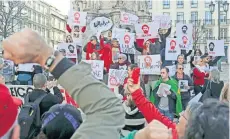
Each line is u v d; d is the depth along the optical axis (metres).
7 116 1.29
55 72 1.35
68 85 1.36
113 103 1.36
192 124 1.51
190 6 69.12
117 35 14.21
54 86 7.49
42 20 71.56
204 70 12.29
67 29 16.23
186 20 69.38
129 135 1.64
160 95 9.61
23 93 8.62
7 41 1.30
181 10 69.81
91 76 1.38
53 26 75.44
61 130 2.25
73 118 2.28
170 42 13.80
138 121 5.31
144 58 12.36
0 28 36.19
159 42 14.62
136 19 16.05
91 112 1.36
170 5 70.62
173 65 13.00
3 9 37.44
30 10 60.31
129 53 14.23
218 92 9.28
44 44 1.33
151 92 9.94
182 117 2.12
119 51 14.10
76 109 2.36
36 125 4.96
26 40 1.30
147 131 1.50
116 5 36.34
